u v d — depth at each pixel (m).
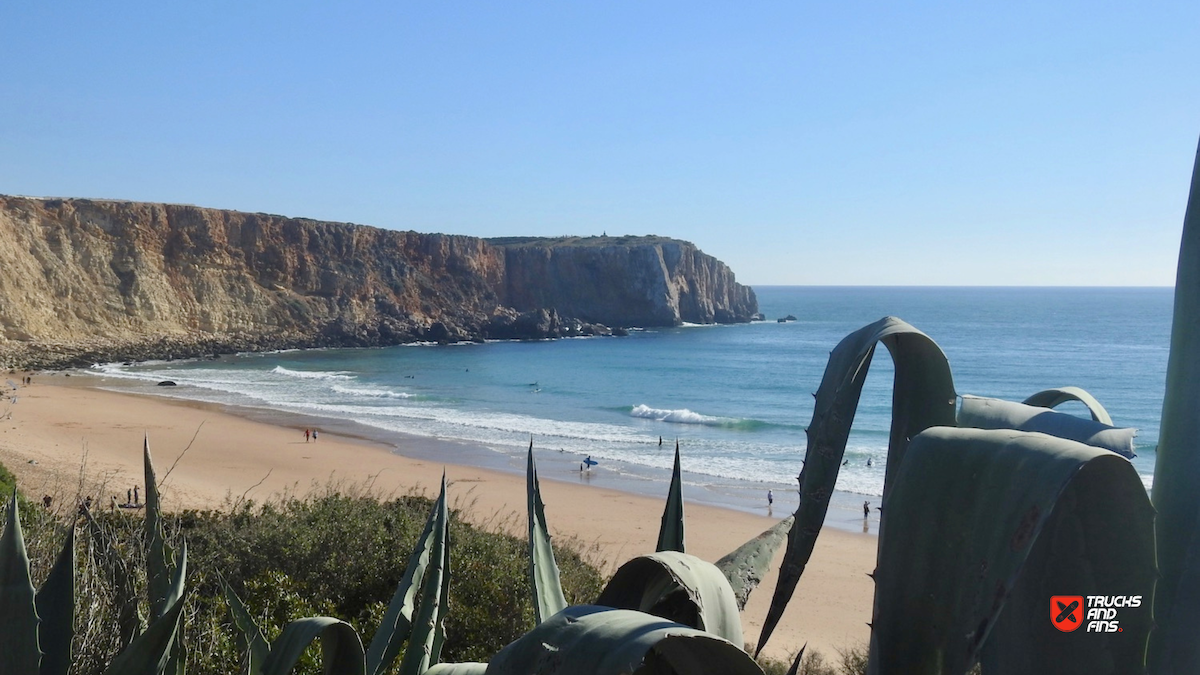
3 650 1.21
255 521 9.81
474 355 95.81
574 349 104.06
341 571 8.09
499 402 62.38
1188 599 0.97
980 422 1.22
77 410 46.28
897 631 0.87
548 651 0.77
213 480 29.02
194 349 85.06
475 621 7.15
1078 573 0.92
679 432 48.78
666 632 0.73
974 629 0.78
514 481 32.53
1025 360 90.44
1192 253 1.02
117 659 1.24
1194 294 1.01
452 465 35.84
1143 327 140.00
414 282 110.69
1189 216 1.03
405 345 103.81
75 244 84.12
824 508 1.10
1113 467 0.84
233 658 3.32
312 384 68.94
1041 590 0.94
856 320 174.38
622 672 0.71
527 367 86.50
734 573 1.39
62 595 1.34
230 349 88.69
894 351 1.20
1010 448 0.83
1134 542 0.88
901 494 0.89
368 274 105.31
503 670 0.82
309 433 42.56
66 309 81.19
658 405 62.69
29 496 7.95
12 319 76.00
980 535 0.81
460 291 115.19
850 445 41.00
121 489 20.86
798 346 111.69
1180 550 0.98
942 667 0.83
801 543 1.10
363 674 1.30
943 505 0.86
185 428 42.34
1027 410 1.21
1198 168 1.03
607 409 59.69
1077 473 0.78
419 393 65.50
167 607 1.69
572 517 26.55
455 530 9.20
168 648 1.25
